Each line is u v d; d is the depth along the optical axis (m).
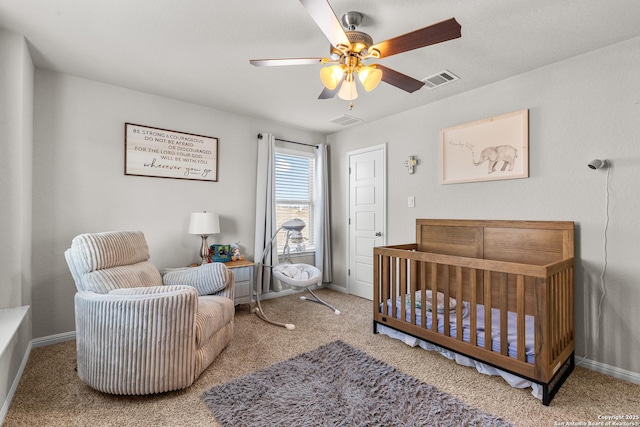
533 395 1.86
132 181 2.98
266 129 3.97
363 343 2.61
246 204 3.80
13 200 2.07
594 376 2.12
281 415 1.65
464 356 2.19
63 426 1.57
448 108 3.10
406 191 3.51
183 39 2.10
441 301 2.71
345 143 4.34
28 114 2.28
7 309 2.05
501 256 2.69
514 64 2.41
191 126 3.34
